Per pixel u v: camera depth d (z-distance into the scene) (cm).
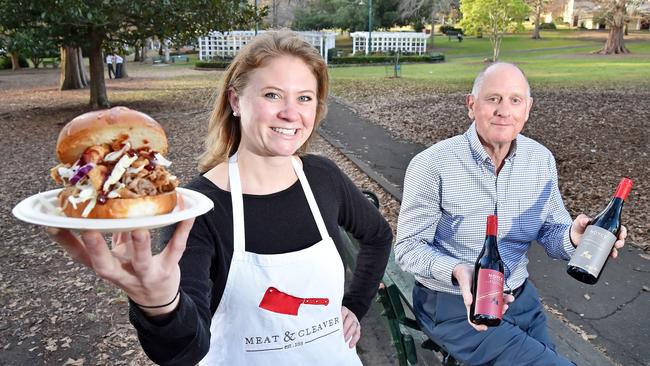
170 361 136
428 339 290
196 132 1313
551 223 275
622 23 4041
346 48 5616
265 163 187
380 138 1163
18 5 1510
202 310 150
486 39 6253
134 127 124
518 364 240
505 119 254
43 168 1009
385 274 278
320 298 181
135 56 4994
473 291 225
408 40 4756
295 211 187
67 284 510
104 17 1508
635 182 769
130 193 114
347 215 211
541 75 2478
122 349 398
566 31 6831
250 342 177
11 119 1598
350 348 203
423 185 268
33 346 406
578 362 336
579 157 927
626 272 485
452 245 271
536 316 274
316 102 195
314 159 208
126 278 116
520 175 264
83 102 2000
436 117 1424
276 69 179
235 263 175
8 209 759
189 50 6209
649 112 1352
